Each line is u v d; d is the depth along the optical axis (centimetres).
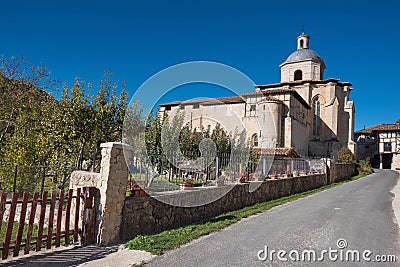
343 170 2786
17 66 1474
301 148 3747
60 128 1177
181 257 539
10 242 504
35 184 990
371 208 1108
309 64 4716
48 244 559
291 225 811
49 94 1441
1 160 1043
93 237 607
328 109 4362
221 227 771
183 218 814
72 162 1198
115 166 626
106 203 605
